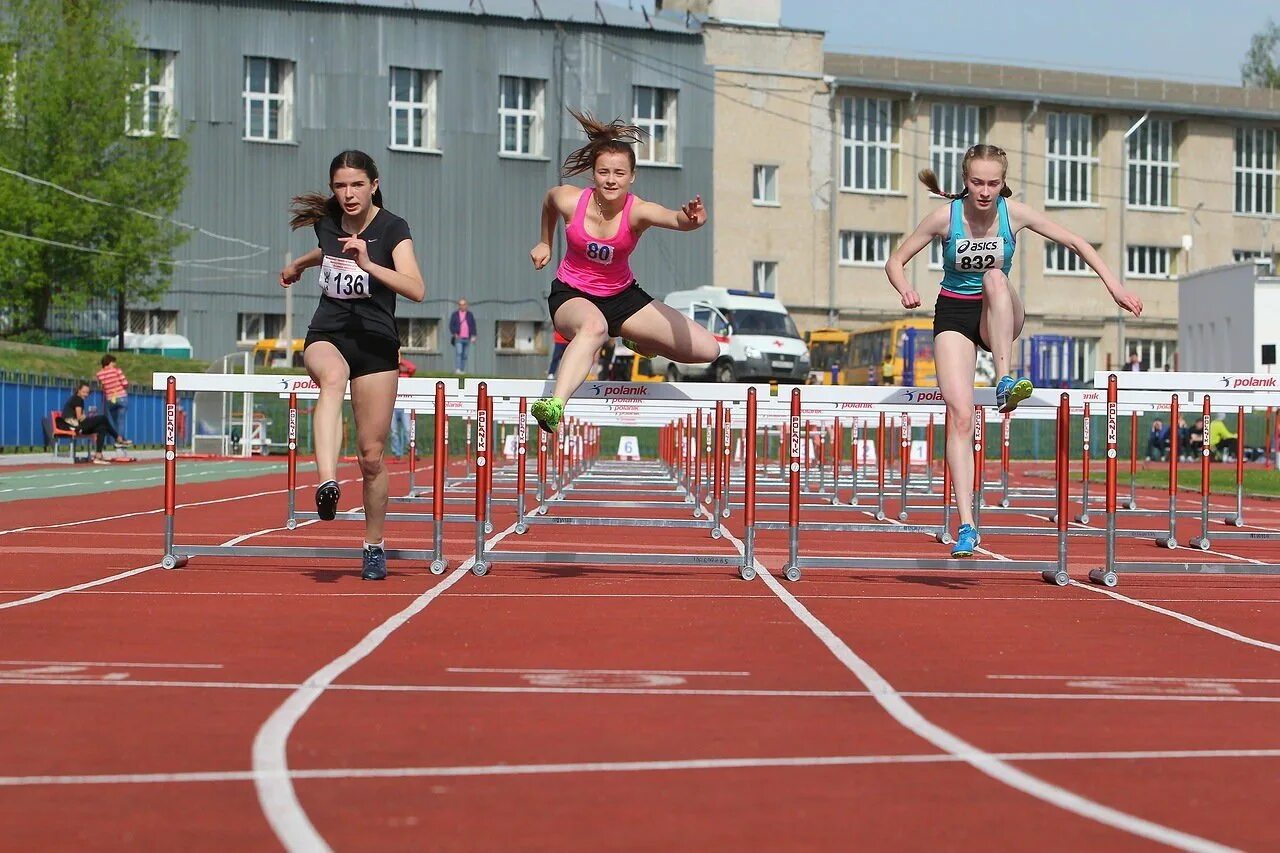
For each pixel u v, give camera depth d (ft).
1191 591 38.09
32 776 16.61
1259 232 245.86
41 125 185.68
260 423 149.18
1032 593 37.11
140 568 39.27
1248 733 19.93
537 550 47.85
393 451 133.59
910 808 15.48
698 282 218.79
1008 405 36.65
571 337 36.14
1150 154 241.76
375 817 14.93
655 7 243.40
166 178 190.19
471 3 205.77
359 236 35.42
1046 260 237.66
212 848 13.80
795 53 224.12
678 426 85.81
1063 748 18.71
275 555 38.75
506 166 207.41
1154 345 241.96
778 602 34.22
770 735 19.27
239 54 197.88
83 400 120.47
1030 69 241.55
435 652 25.84
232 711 20.38
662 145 216.33
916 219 230.89
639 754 18.02
